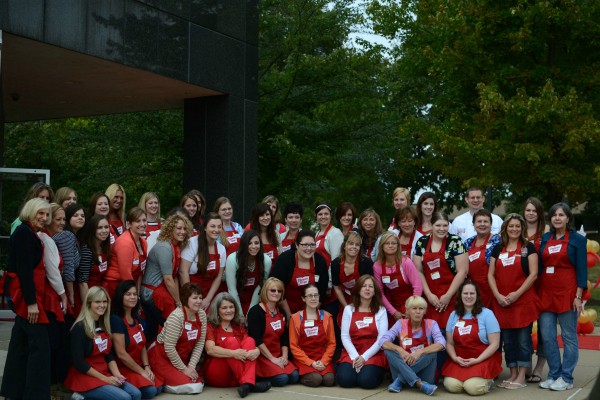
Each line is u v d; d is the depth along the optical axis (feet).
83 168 81.41
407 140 72.43
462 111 61.00
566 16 51.85
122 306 24.68
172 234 27.14
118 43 38.11
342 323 27.35
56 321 23.38
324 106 70.74
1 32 31.81
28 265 22.02
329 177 72.02
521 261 26.43
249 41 48.14
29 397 22.04
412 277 27.37
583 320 36.32
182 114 64.69
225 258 28.58
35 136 80.18
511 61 56.65
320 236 30.53
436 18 56.13
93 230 25.30
